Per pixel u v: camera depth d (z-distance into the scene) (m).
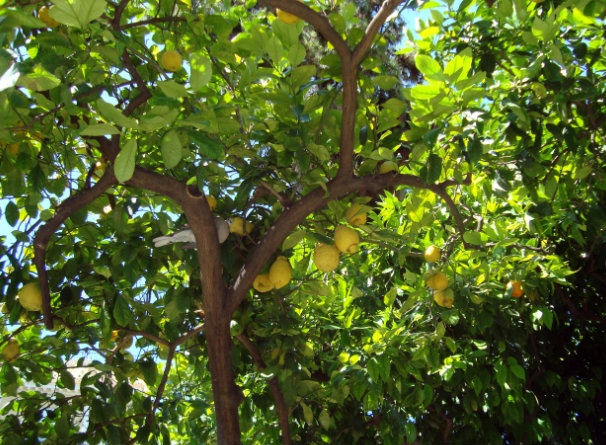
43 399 2.61
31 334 3.06
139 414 2.73
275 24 2.29
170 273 3.23
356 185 2.41
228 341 2.47
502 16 2.74
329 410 3.63
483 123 2.28
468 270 3.24
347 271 4.23
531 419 3.39
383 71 2.58
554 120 2.69
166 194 2.12
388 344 2.94
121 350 2.84
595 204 3.07
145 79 2.85
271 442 3.94
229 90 2.96
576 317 3.75
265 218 2.83
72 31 2.34
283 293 3.07
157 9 2.89
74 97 2.26
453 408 3.63
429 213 2.87
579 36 2.86
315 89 5.43
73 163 2.71
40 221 2.51
